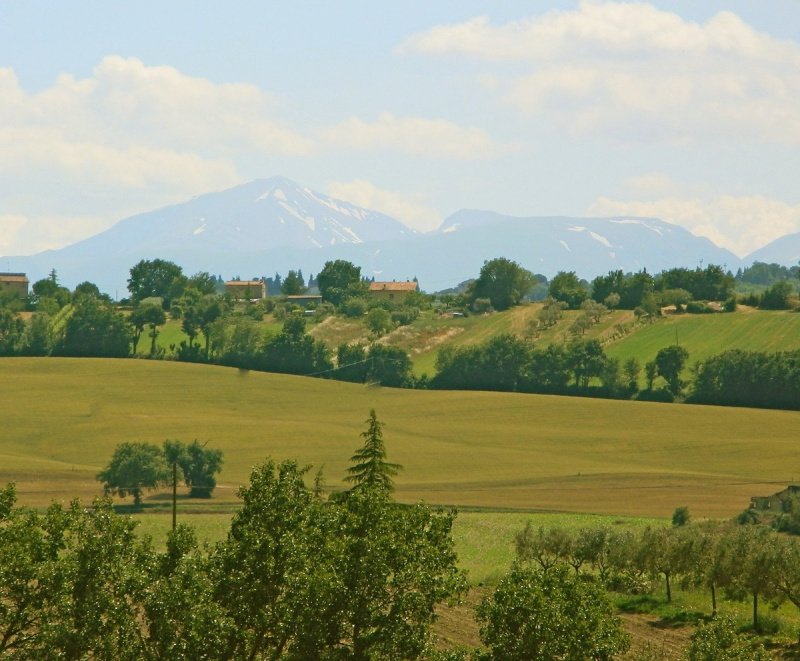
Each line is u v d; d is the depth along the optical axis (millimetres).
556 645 99062
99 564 95688
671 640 144500
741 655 103000
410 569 99125
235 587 98375
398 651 96750
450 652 100375
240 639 94688
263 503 103875
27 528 98000
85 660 95812
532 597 100312
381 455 141000
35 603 93750
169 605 94000
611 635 104375
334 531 105375
